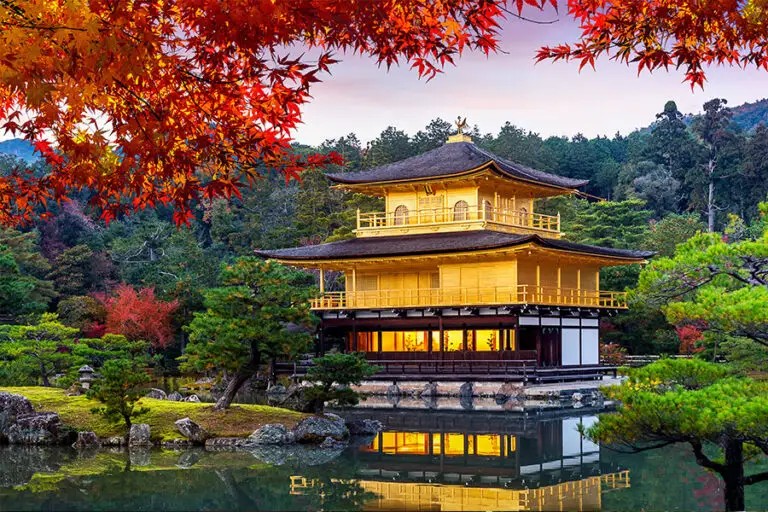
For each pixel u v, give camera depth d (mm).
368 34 10812
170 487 25141
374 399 54781
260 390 59906
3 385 47906
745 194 132250
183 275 90625
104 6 9633
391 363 61250
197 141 11102
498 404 51031
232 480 26312
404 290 64062
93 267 98000
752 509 20953
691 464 29516
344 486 25594
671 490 24781
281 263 71000
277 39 9945
